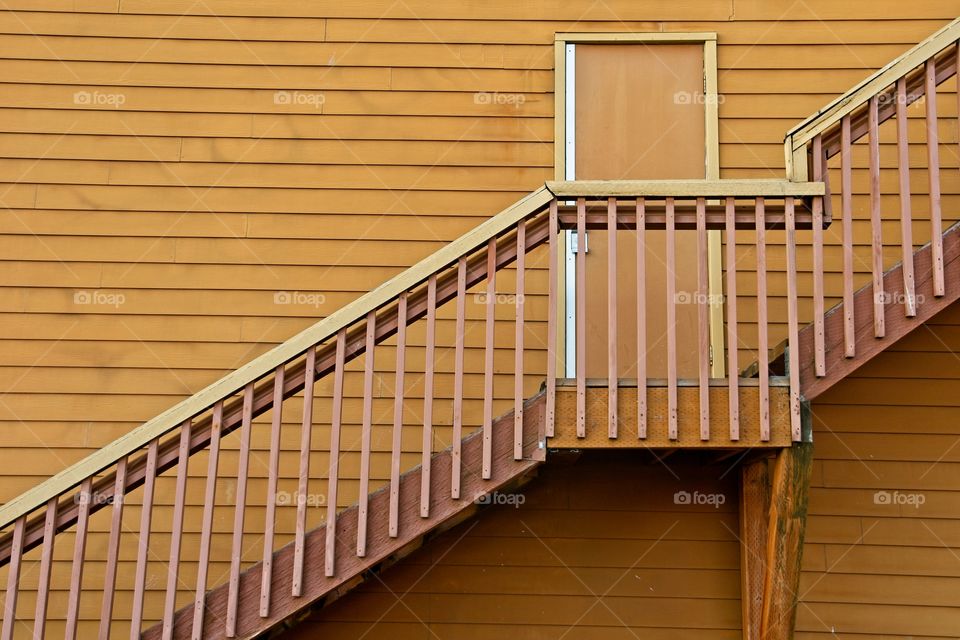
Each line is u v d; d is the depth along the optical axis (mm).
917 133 5512
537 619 5051
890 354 5301
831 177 5453
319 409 5301
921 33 5605
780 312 5344
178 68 5691
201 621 3830
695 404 3996
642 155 5566
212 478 3900
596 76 5680
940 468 5152
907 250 4082
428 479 3922
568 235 5512
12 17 5730
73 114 5625
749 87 5602
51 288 5410
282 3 5762
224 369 5316
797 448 3986
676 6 5719
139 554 3848
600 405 3996
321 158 5578
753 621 4730
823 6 5680
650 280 5465
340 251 5465
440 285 4117
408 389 5309
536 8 5746
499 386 5297
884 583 5039
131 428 5238
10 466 5172
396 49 5711
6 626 3768
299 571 3873
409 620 5062
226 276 5434
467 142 5590
